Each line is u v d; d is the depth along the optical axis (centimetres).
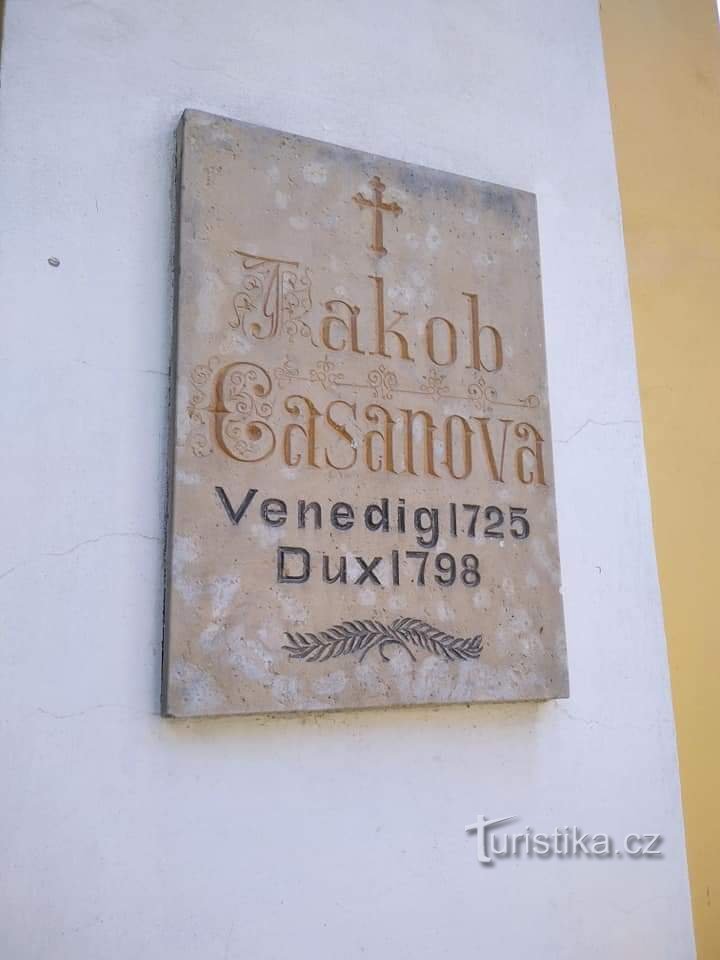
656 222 370
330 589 262
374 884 264
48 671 233
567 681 296
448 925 273
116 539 246
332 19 311
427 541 280
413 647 271
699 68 401
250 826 250
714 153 396
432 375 292
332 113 304
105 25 270
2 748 225
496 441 299
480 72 339
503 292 311
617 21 381
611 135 367
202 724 248
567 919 294
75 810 230
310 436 268
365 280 286
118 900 231
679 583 341
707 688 340
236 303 264
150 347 259
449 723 285
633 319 354
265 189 275
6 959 218
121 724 238
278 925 249
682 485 351
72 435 245
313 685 254
